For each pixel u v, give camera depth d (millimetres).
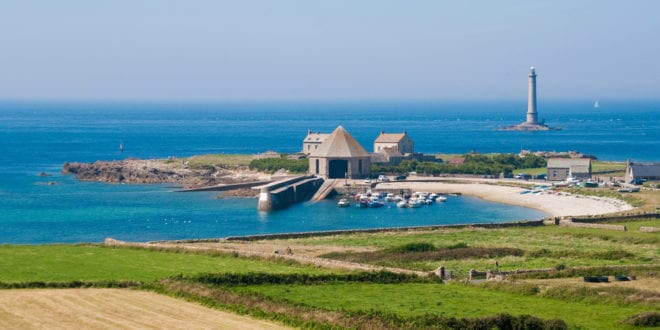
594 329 124562
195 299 134750
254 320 122750
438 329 119438
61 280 151000
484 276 172375
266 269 168000
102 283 147750
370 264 185000
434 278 162250
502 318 124062
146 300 135000
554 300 144625
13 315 123500
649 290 153125
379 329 117375
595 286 157500
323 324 119500
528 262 192750
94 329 115625
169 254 186750
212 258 182125
